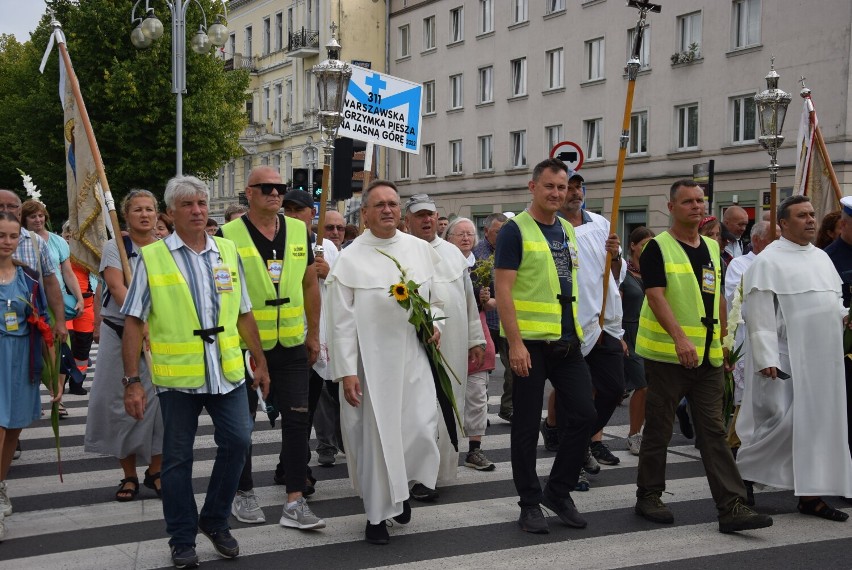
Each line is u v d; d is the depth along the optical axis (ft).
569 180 23.36
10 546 18.01
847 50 80.28
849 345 20.61
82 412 33.47
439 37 133.59
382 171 145.89
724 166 92.12
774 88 28.32
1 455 18.97
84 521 19.67
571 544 18.12
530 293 18.88
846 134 80.84
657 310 19.12
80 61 100.17
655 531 19.03
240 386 17.11
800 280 20.26
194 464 25.13
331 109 23.93
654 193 100.27
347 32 143.23
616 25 103.65
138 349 16.70
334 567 16.75
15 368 19.33
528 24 116.78
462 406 22.65
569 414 19.20
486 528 19.19
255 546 17.94
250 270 19.11
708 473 19.10
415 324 18.35
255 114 170.60
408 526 19.33
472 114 127.65
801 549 17.90
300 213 25.14
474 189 127.85
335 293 18.63
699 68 94.27
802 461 19.90
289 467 19.13
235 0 173.88
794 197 20.70
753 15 89.35
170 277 16.51
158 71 101.76
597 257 22.75
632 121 103.19
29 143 107.34
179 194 16.58
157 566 16.85
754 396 20.89
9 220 19.17
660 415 19.66
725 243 37.47
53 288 20.97
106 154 101.76
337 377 18.30
